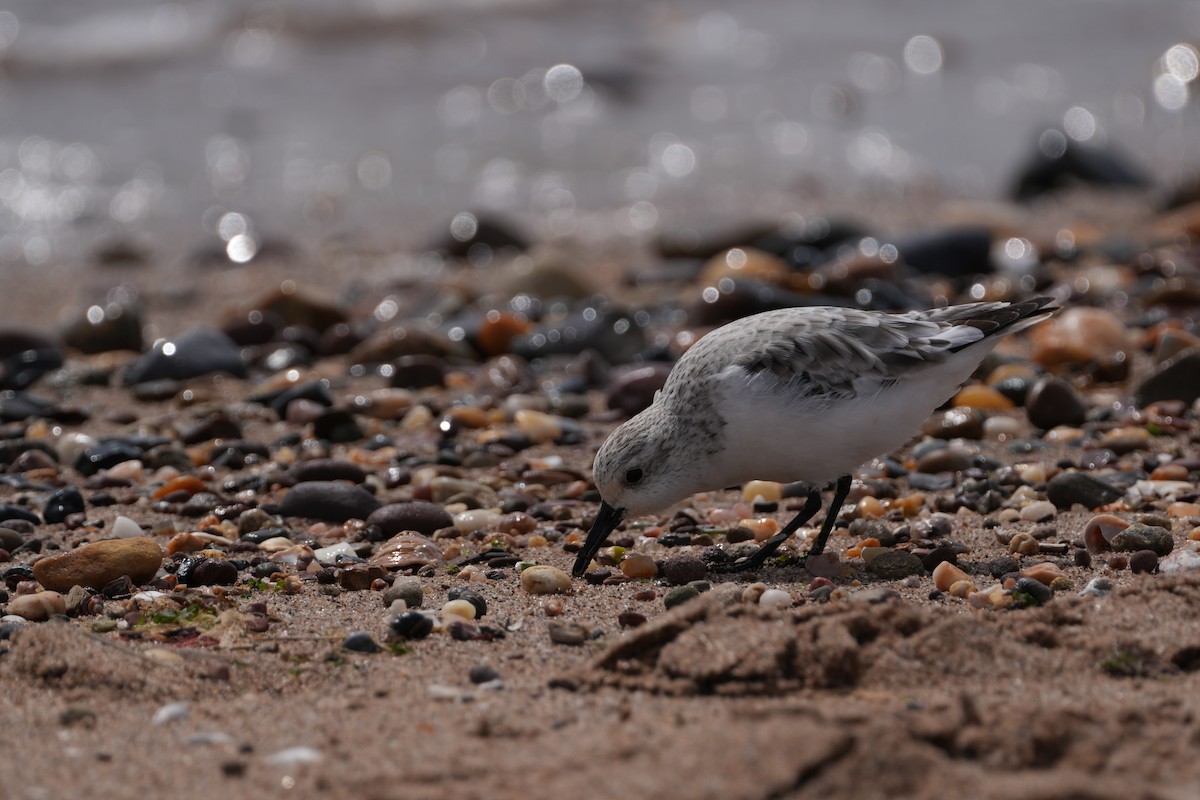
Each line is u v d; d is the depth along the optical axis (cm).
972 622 704
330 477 1125
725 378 859
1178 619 720
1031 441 1185
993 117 3019
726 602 792
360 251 2250
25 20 3422
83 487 1141
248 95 3064
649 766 572
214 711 666
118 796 577
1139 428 1198
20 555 958
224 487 1125
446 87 3145
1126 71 3344
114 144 2756
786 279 1766
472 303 1867
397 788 571
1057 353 1434
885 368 859
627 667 686
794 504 1063
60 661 712
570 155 2766
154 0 3581
